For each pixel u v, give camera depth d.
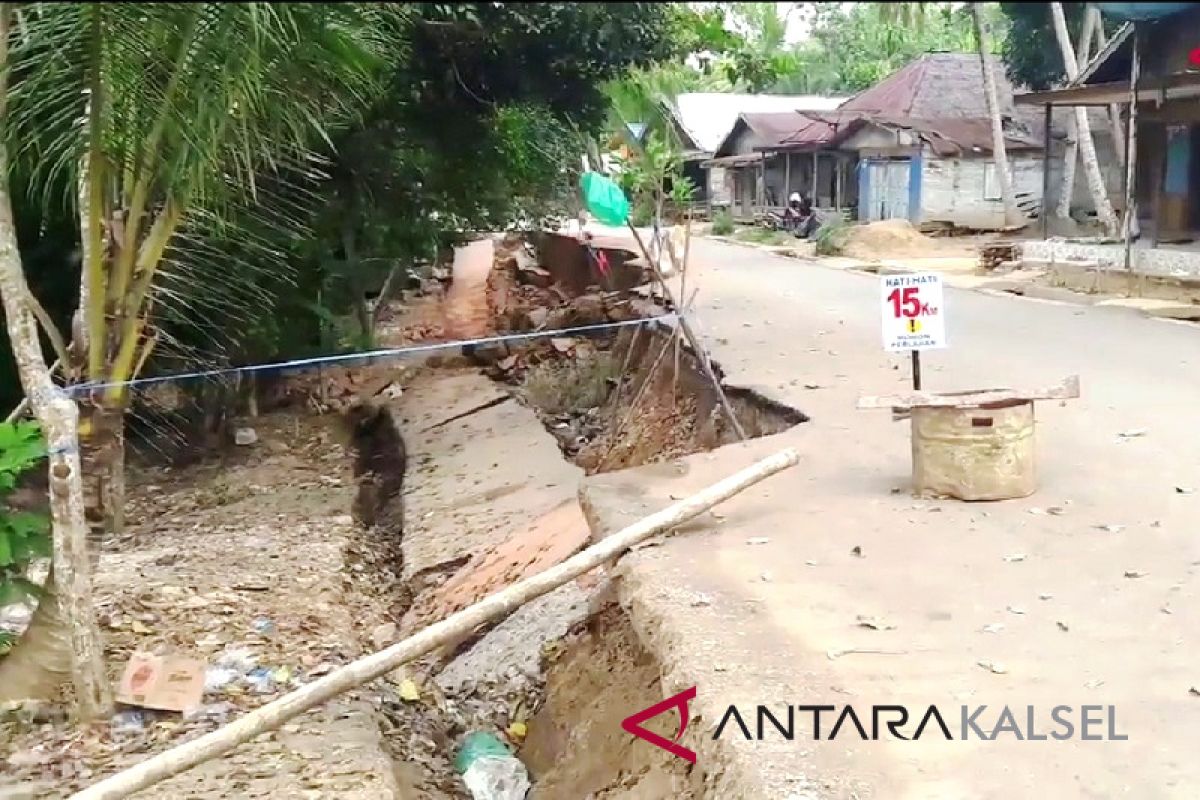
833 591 5.38
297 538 9.81
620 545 5.86
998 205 28.95
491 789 5.91
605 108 13.99
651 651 5.14
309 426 14.23
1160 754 3.80
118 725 5.72
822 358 11.60
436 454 12.41
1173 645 4.63
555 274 23.70
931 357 11.44
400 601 8.92
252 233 10.90
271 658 6.79
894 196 30.03
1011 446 6.65
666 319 14.24
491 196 15.47
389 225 14.18
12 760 5.37
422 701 7.04
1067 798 3.57
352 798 4.93
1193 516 6.27
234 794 4.98
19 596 6.03
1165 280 16.00
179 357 12.05
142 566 8.60
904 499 6.80
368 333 15.70
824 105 41.97
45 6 4.88
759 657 4.69
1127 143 18.12
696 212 41.31
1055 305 15.57
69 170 7.65
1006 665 4.51
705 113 42.81
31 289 11.07
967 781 3.70
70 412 5.61
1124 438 8.00
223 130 6.27
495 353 17.53
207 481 12.00
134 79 5.74
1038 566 5.60
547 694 6.78
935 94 30.19
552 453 11.60
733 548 6.04
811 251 26.91
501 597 5.34
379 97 10.92
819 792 3.68
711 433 10.43
